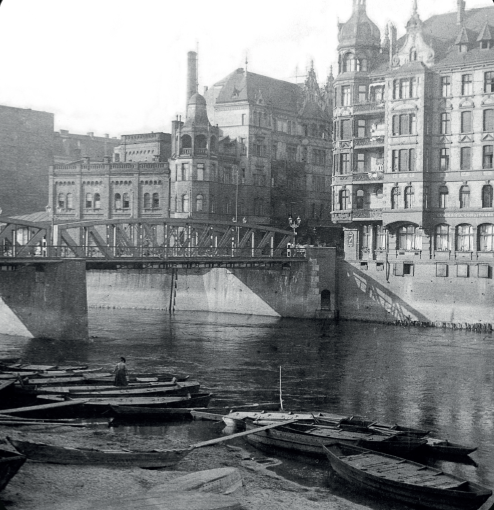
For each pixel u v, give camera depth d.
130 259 85.88
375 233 104.38
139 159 136.88
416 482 34.88
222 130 131.25
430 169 97.81
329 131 144.62
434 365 70.56
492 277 93.75
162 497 30.73
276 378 63.88
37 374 55.56
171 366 68.38
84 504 29.84
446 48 98.81
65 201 129.62
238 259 98.44
